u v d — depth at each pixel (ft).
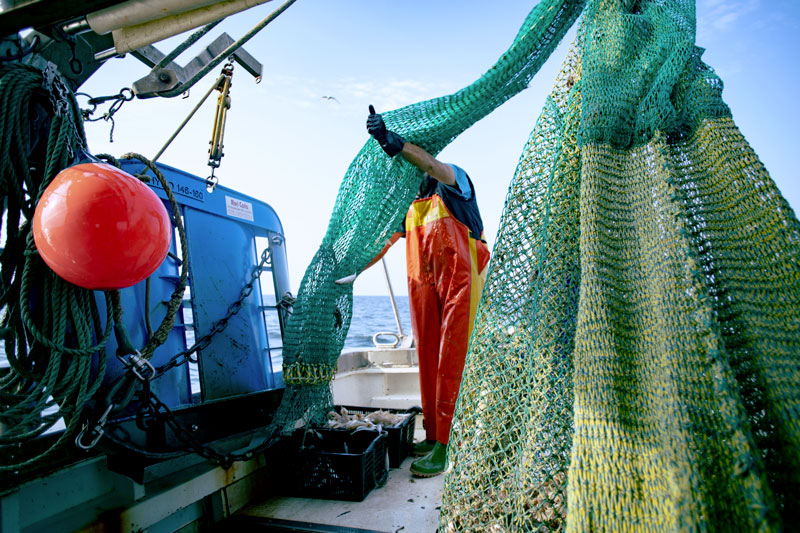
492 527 4.58
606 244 4.07
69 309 5.69
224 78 8.64
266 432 8.50
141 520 6.32
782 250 3.53
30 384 5.91
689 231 3.87
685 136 4.33
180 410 7.55
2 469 5.07
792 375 3.18
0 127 5.19
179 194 8.73
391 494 8.11
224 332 8.93
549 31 6.44
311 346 8.48
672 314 3.50
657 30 4.91
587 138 4.52
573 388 4.07
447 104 6.75
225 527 7.40
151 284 8.03
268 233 10.84
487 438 4.76
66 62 6.96
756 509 2.81
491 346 5.00
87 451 6.12
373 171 7.95
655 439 3.29
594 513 3.29
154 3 4.83
